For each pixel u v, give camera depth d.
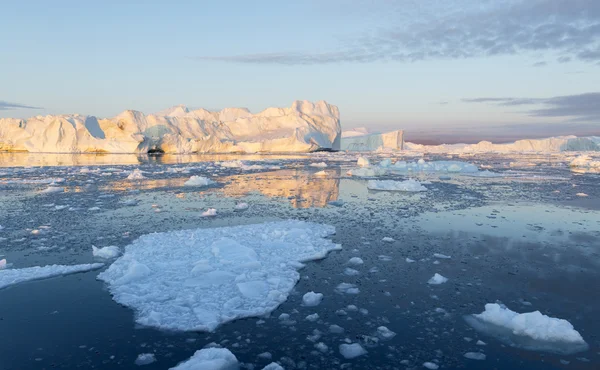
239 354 3.55
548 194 13.13
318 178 18.09
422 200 11.76
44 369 3.32
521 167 25.59
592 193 13.41
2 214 9.45
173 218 9.04
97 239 7.19
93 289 4.95
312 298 4.61
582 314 4.30
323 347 3.66
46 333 3.89
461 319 4.21
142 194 12.83
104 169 21.53
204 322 4.07
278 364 3.34
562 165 27.48
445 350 3.63
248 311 4.31
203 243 6.62
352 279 5.29
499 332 3.95
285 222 8.26
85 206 10.58
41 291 4.88
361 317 4.25
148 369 3.33
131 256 5.90
